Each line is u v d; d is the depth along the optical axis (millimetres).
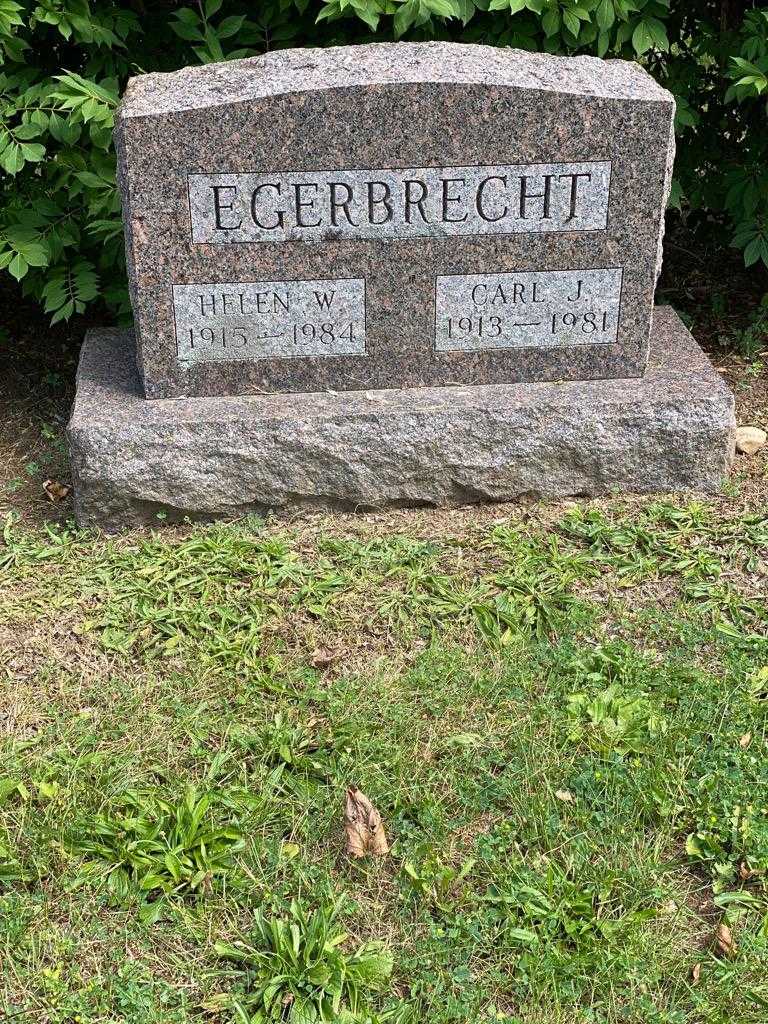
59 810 1498
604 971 1322
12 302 2717
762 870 1418
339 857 1452
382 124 1886
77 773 1544
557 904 1384
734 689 1645
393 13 2057
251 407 1983
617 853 1444
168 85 1894
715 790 1501
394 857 1447
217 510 1991
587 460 2012
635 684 1654
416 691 1660
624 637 1754
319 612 1783
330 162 1900
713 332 2580
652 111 1910
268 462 1964
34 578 1883
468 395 2020
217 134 1861
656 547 1905
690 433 2006
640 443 2010
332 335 2010
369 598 1814
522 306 2020
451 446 1983
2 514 2053
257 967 1341
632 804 1491
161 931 1378
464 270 1989
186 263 1935
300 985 1310
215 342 1989
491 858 1438
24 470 2182
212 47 2145
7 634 1771
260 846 1458
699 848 1447
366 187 1923
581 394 2012
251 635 1752
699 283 2760
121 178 1910
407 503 2021
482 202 1949
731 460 2076
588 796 1505
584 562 1879
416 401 1998
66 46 2334
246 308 1975
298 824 1481
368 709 1629
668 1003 1306
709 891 1416
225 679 1689
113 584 1854
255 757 1573
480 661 1709
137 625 1780
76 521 2004
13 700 1670
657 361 2135
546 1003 1303
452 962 1345
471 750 1570
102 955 1357
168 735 1604
